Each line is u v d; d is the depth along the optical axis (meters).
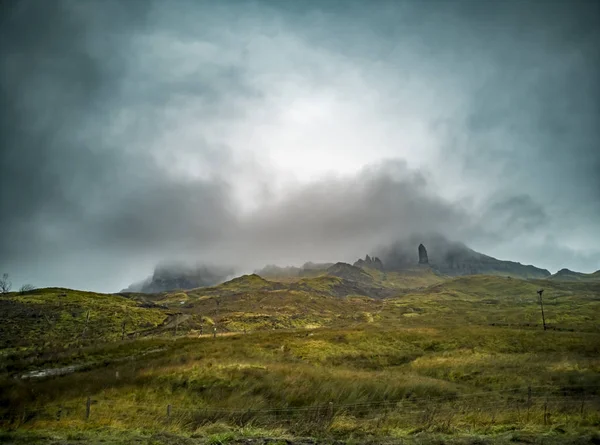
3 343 66.94
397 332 62.81
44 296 124.44
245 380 29.86
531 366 36.56
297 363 42.53
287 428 17.14
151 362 43.00
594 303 139.25
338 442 13.31
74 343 69.56
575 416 15.98
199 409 22.48
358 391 26.89
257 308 174.75
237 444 13.47
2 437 15.74
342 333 63.41
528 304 165.88
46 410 23.33
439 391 27.48
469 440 12.79
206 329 105.31
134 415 21.41
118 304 129.25
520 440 12.63
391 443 12.85
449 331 63.16
